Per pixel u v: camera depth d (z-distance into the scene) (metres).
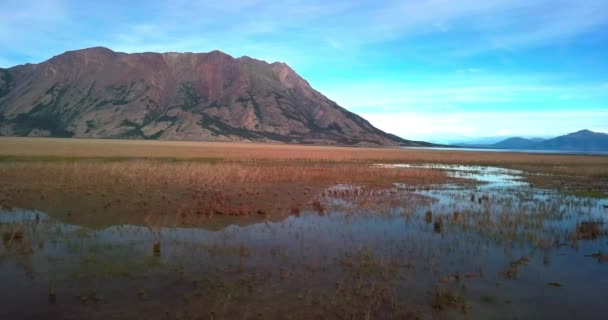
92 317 7.16
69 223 14.54
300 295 8.29
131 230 13.72
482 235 13.64
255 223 15.16
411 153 88.25
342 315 7.42
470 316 7.52
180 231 13.69
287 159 52.00
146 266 9.94
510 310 7.82
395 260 10.76
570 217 17.41
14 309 7.41
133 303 7.78
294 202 19.92
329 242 12.52
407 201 20.97
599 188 28.73
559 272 10.03
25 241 11.97
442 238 13.19
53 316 7.17
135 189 22.41
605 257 11.24
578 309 7.93
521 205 20.34
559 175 39.19
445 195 23.73
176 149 70.12
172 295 8.20
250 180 27.73
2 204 17.62
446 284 9.09
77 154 47.38
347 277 9.41
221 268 9.90
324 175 31.95
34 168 30.06
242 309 7.59
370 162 53.44
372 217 16.59
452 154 86.56
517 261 10.83
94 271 9.52
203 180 26.72
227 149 77.00
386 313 7.58
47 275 9.20
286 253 11.26
